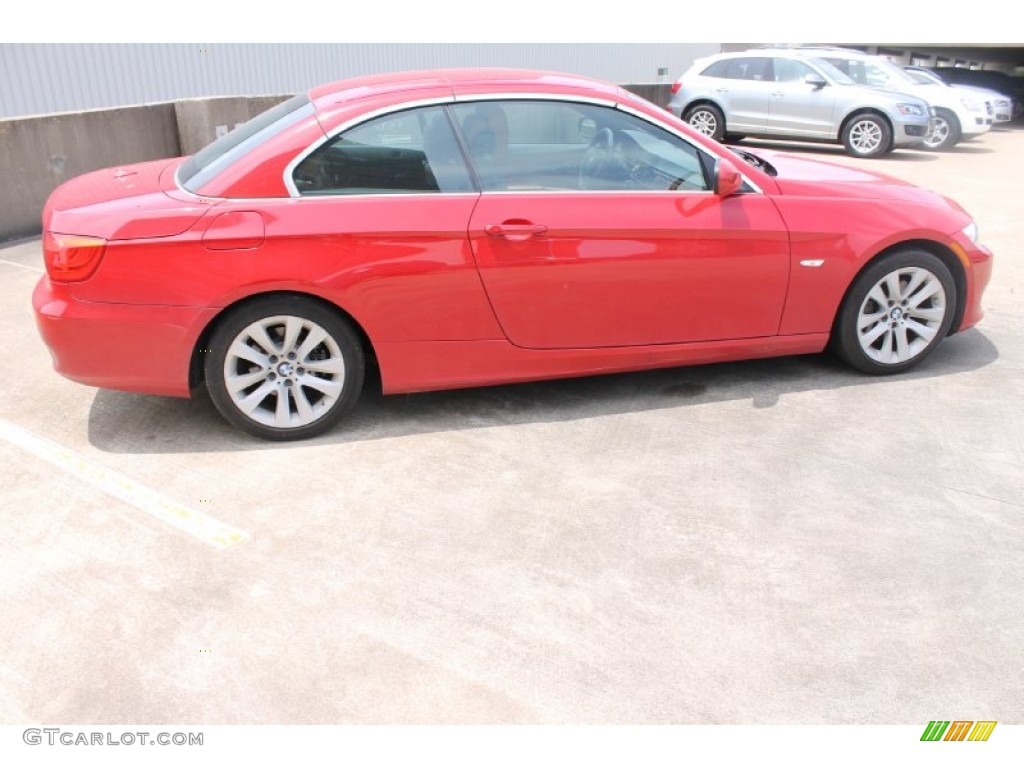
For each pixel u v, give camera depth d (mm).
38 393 4359
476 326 3818
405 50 20641
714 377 4539
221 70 17516
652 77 26078
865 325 4387
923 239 4297
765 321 4188
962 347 4949
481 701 2395
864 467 3615
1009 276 6348
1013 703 2400
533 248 3754
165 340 3557
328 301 3672
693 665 2523
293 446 3816
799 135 14188
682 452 3750
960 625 2688
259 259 3508
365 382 4461
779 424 4000
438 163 3736
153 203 3592
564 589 2854
